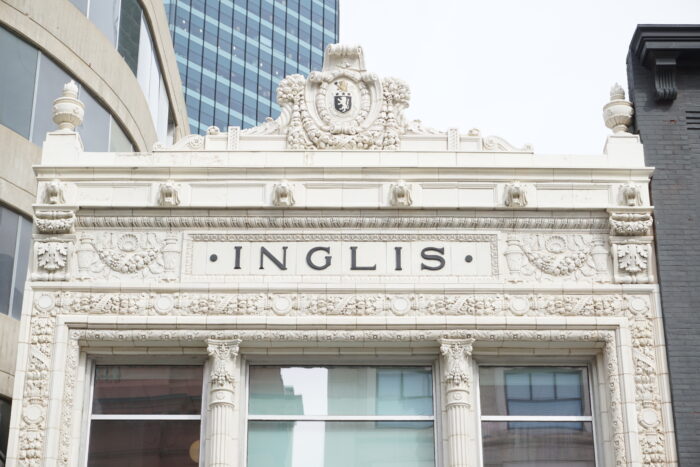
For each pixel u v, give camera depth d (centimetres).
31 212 2647
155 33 3422
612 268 1958
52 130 2775
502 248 1962
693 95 2133
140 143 3167
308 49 11681
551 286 1928
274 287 1920
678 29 2119
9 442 1817
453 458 1811
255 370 1925
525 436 1886
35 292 1922
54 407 1838
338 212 1980
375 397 1909
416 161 2030
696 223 2005
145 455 1869
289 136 2053
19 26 2750
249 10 11300
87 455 1864
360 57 2106
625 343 1892
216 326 1892
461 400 1844
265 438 1880
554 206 1981
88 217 1977
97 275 1942
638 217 1975
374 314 1906
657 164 2064
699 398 1862
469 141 2059
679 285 1944
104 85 2969
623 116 2095
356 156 2034
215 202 1983
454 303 1914
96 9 3020
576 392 1920
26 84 2742
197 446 1875
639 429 1844
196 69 10619
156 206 1978
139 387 1916
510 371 1934
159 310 1909
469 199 1986
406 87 2084
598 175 2009
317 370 1928
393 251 1962
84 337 1897
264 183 1998
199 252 1961
